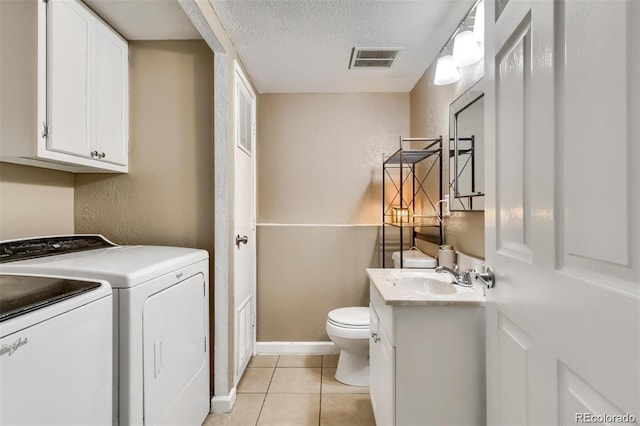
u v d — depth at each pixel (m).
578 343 0.66
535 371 0.83
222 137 2.01
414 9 1.76
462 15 1.82
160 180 2.13
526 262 0.87
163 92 2.13
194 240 2.12
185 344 1.62
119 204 2.13
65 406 0.91
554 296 0.74
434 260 2.22
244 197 2.45
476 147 1.67
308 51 2.23
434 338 1.32
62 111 1.59
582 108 0.65
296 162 2.99
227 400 1.99
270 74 2.60
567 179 0.70
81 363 0.98
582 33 0.64
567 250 0.70
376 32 1.98
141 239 2.13
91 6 1.79
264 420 1.92
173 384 1.49
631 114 0.53
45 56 1.51
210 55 2.12
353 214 2.99
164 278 1.43
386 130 2.99
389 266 2.91
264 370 2.55
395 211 2.89
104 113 1.89
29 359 0.80
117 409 1.20
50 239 1.74
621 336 0.55
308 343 2.88
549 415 0.76
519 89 0.92
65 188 2.06
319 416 1.96
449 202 2.04
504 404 1.03
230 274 2.07
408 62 2.39
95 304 1.04
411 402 1.33
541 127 0.79
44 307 0.86
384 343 1.51
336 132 3.00
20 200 1.78
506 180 1.00
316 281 2.91
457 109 1.91
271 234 2.91
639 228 0.52
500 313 1.05
